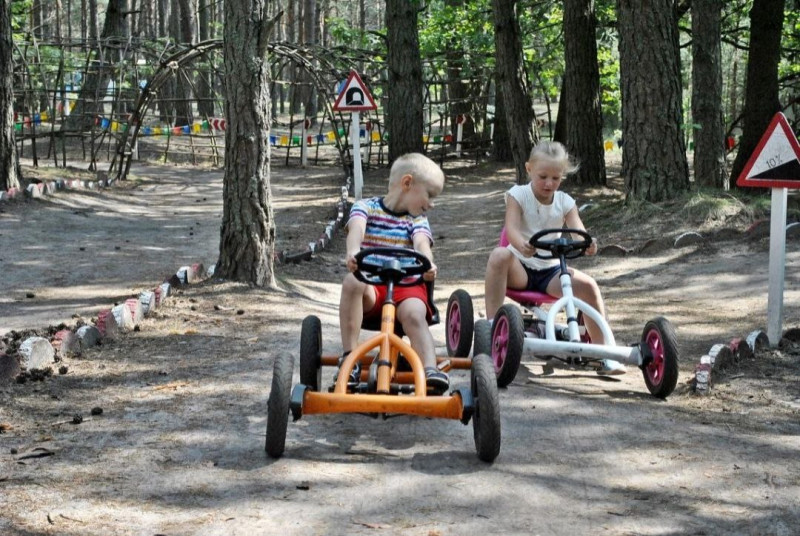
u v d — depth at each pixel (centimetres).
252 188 895
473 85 2812
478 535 365
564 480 430
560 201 646
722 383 627
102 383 585
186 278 889
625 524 380
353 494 406
